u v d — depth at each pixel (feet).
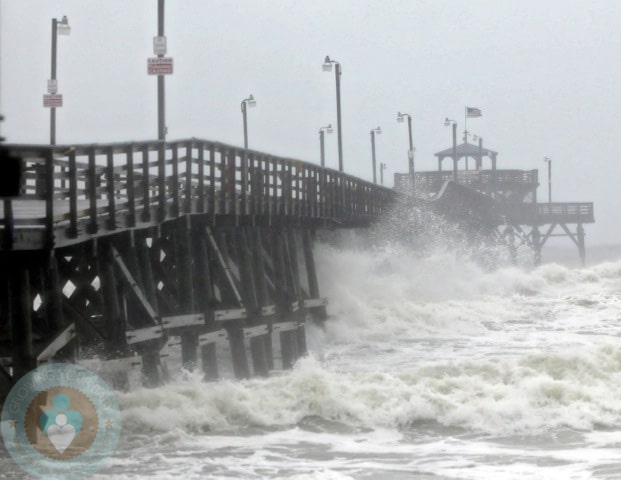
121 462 154.71
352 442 172.65
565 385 198.59
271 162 266.98
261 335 248.52
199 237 222.89
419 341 324.39
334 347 304.71
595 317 398.83
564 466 156.25
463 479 148.36
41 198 161.68
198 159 214.28
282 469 153.38
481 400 193.98
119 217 181.47
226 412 183.42
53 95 349.61
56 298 166.50
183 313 212.23
